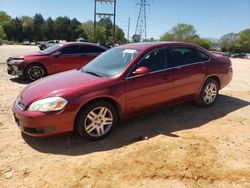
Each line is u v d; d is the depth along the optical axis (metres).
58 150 4.16
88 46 10.63
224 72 6.26
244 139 4.56
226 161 3.83
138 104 4.81
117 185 3.29
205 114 5.78
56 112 4.02
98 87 4.35
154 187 3.25
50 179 3.42
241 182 3.36
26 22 120.62
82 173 3.53
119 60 5.04
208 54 6.04
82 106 4.20
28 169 3.64
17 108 4.32
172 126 5.11
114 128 4.77
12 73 9.85
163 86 5.07
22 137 4.59
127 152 4.07
